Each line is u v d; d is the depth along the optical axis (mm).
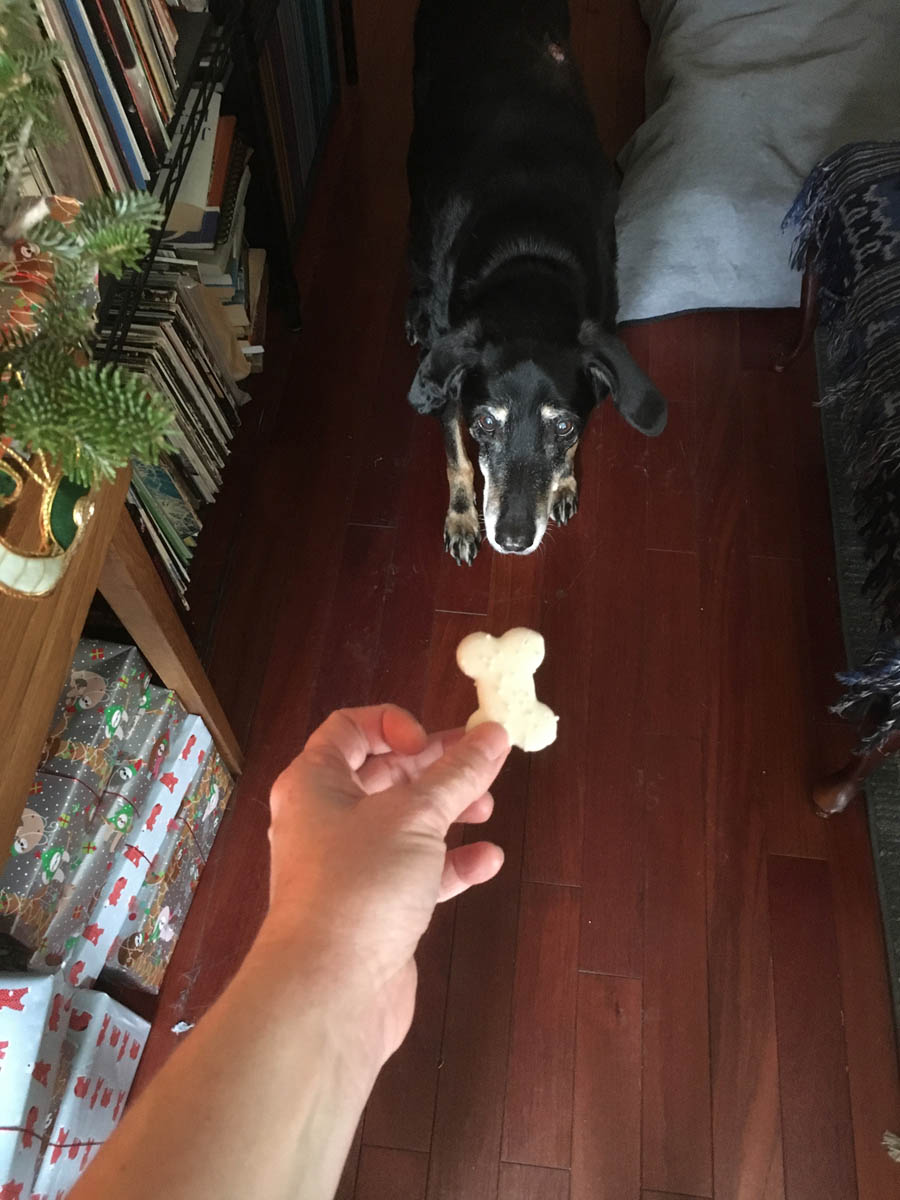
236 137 1355
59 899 914
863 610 1336
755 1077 1049
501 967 1104
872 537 1074
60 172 853
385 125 1900
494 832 1185
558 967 1104
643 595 1364
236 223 1344
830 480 1456
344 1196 990
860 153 1241
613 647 1321
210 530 1417
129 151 967
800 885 1155
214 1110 424
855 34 1628
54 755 933
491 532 1220
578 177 1335
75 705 959
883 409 1088
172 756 1050
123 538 822
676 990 1094
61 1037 846
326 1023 465
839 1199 994
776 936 1125
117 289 1022
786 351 1563
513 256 1256
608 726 1260
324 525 1427
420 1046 1059
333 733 642
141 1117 424
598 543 1409
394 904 503
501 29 1439
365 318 1641
